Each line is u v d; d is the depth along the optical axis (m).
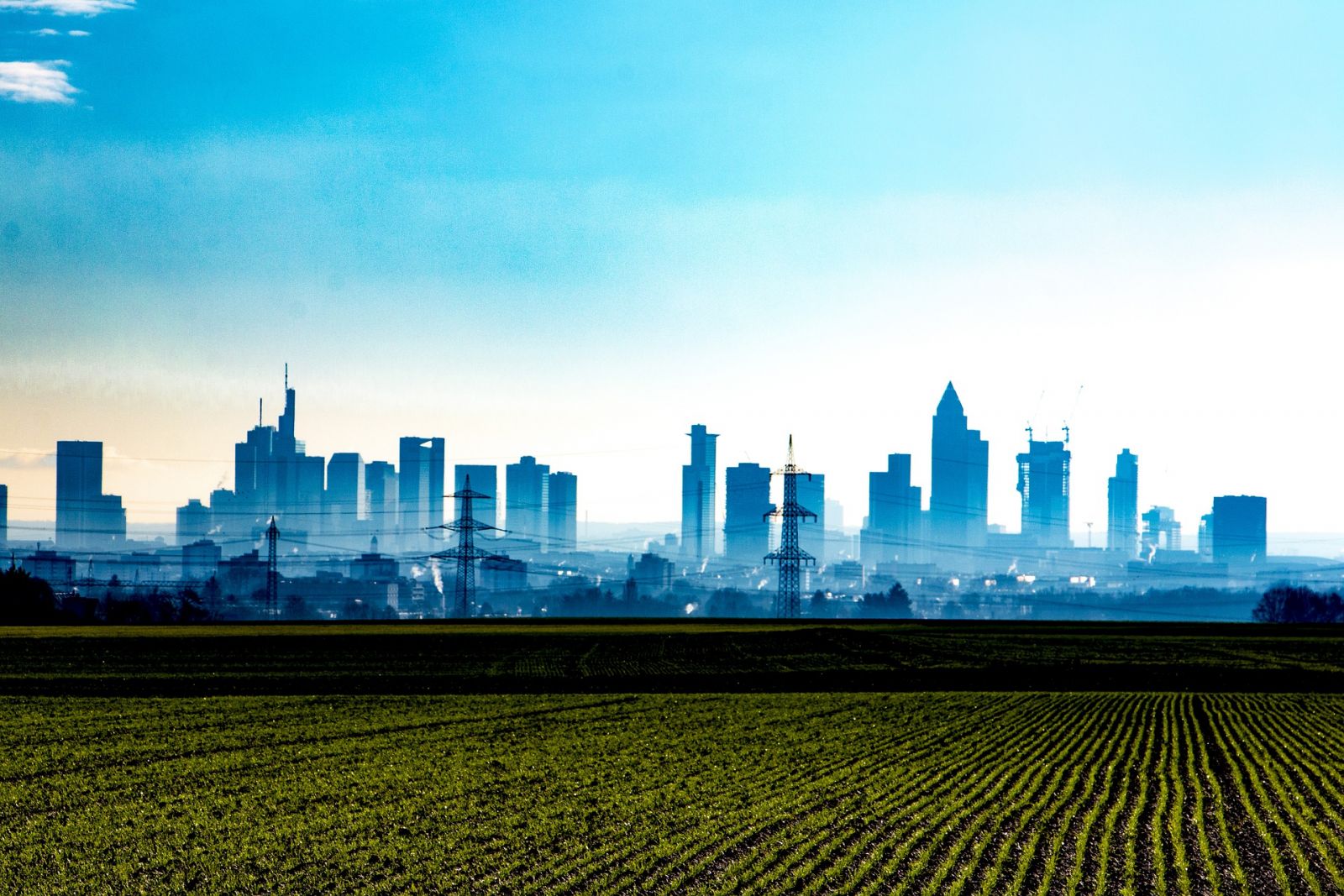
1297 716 60.59
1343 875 29.77
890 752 48.41
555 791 40.16
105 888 28.94
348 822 35.59
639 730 54.78
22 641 99.44
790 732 54.00
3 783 41.69
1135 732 54.25
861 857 31.41
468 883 29.33
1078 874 29.38
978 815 36.12
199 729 54.25
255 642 99.69
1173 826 34.78
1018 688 75.88
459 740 51.53
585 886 28.94
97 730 53.75
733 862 30.94
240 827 34.97
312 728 54.75
